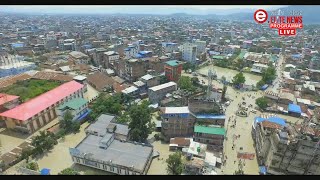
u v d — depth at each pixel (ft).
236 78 549.95
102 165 272.51
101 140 293.43
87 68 642.22
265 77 571.69
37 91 467.52
